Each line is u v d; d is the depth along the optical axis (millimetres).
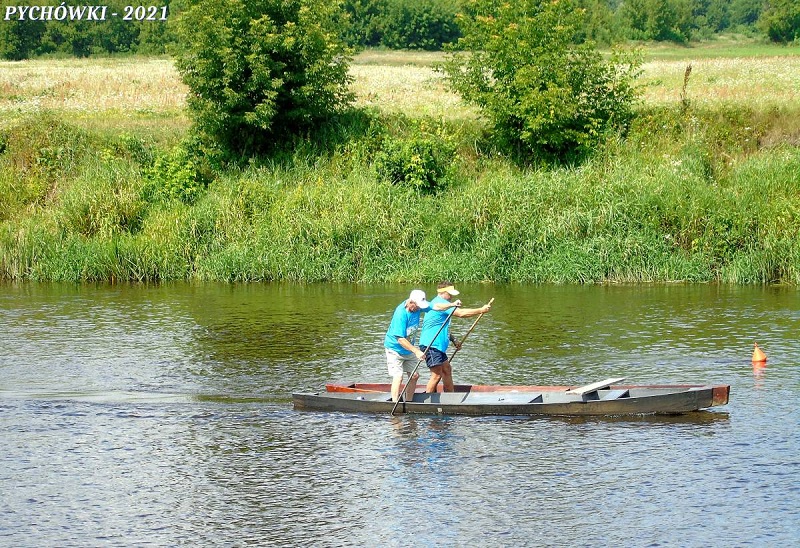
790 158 49500
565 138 54875
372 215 49625
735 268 45250
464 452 21500
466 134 58844
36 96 74875
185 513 18484
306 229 49594
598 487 19312
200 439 22734
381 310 39469
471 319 37125
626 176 49562
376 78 84938
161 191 53594
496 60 56250
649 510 18172
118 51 140875
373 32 161875
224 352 31797
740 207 46875
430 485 19609
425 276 47344
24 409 25297
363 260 48625
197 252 50281
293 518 18172
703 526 17422
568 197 48625
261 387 27312
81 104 71062
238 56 55625
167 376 28609
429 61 115312
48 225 51875
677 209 47250
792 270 44219
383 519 18031
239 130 57906
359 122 60219
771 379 27266
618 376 27969
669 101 62938
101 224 51594
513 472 20234
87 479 20281
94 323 37281
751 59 97062
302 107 58250
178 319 37969
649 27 181875
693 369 28656
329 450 21797
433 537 17219
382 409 24562
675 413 23922
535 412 24141
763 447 21375
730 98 63250
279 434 23000
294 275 48719
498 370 28953
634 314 37500
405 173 52938
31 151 57688
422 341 24719
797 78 74188
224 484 19875
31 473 20672
